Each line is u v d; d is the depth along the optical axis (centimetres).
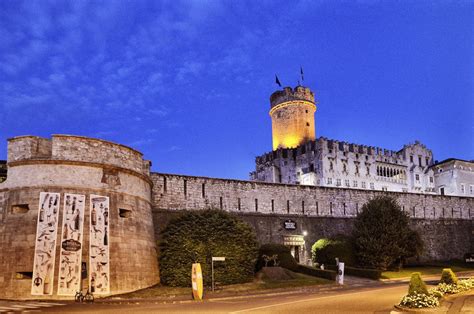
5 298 2975
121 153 3625
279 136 9856
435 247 6844
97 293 3081
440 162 10281
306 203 5672
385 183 9369
